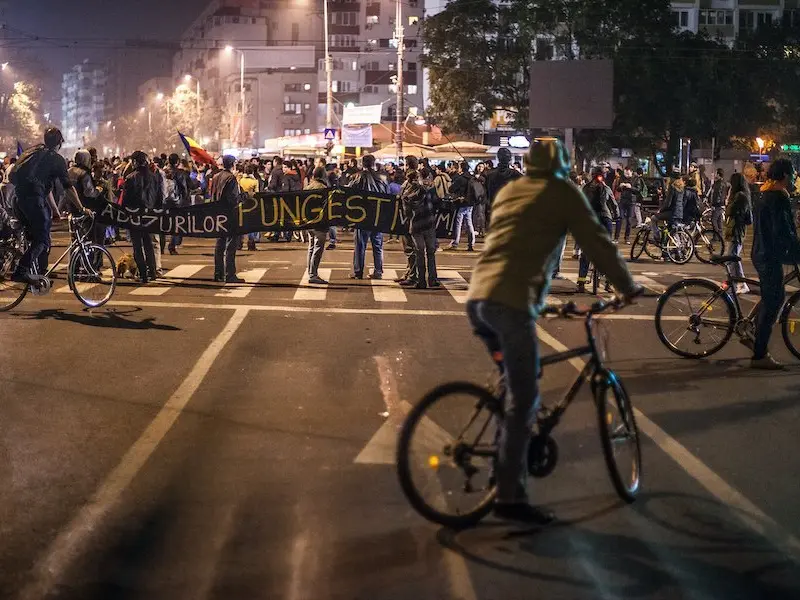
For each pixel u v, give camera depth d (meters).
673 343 9.54
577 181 25.94
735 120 50.94
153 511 5.18
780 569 4.54
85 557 4.56
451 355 9.57
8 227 11.77
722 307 9.30
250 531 4.91
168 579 4.33
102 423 6.89
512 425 4.81
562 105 33.38
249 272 16.47
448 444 4.93
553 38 54.09
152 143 143.25
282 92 126.50
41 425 6.82
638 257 20.67
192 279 15.28
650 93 47.72
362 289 14.43
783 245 8.80
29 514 5.11
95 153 18.81
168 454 6.20
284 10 148.75
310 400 7.66
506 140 62.84
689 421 7.19
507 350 4.71
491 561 4.57
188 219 14.66
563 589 4.27
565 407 5.25
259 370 8.70
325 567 4.47
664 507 5.35
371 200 14.98
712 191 24.89
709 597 4.22
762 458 6.29
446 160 43.53
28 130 127.56
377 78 112.56
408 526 5.00
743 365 9.21
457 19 51.50
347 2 113.44
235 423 6.95
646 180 38.84
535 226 4.73
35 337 10.07
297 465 6.00
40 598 4.12
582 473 5.92
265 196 14.71
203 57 159.88
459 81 51.38
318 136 46.69
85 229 14.61
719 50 50.47
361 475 5.82
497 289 4.66
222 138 131.62
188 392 7.82
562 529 5.00
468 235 21.75
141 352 9.39
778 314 8.94
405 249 15.16
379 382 8.33
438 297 13.70
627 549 4.74
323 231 14.83
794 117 55.81
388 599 4.14
